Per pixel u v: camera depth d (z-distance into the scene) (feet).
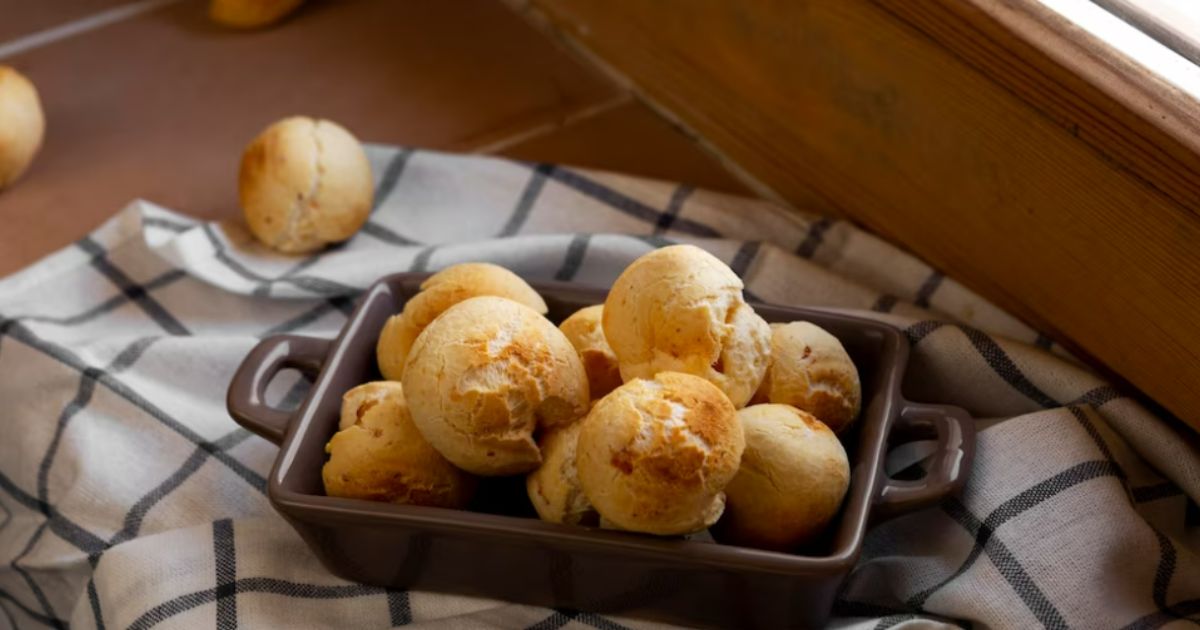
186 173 2.71
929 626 2.08
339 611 2.14
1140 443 2.19
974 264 2.37
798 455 2.03
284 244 2.54
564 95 2.84
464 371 2.01
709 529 2.08
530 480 2.06
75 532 2.30
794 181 2.61
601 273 2.47
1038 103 2.18
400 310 2.29
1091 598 2.07
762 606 2.01
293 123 2.53
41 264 2.54
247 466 2.31
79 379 2.38
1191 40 2.10
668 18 2.72
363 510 2.03
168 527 2.27
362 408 2.11
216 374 2.41
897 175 2.43
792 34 2.50
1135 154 2.09
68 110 2.83
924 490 2.05
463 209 2.62
